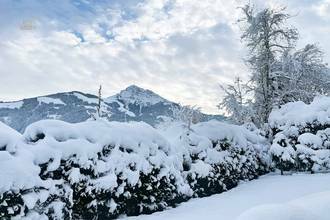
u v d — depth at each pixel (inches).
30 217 203.5
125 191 274.7
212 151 394.6
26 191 208.8
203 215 256.7
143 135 316.5
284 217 103.9
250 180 458.0
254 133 529.3
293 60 736.3
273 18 743.1
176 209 302.2
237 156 440.1
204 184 370.6
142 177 291.3
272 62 741.3
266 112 717.3
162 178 308.8
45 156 232.5
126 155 283.0
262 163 504.1
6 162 204.8
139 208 285.3
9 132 252.4
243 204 285.6
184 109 739.4
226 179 401.4
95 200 248.4
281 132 504.7
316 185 337.1
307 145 460.1
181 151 362.9
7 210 194.1
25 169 210.4
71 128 266.5
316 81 767.7
